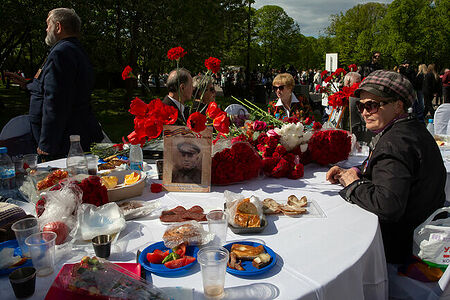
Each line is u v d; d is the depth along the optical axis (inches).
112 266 47.0
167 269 48.5
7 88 693.9
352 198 69.7
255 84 617.3
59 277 44.7
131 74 78.5
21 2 363.6
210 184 82.0
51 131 117.6
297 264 50.9
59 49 116.1
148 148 109.3
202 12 427.2
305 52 2073.1
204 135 80.7
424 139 68.4
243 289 45.1
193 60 438.0
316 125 106.6
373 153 70.6
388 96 71.1
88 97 129.1
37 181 74.0
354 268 50.8
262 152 92.8
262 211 67.0
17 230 50.2
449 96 418.0
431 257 64.8
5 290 44.6
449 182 108.0
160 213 68.5
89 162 87.2
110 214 59.8
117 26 413.4
